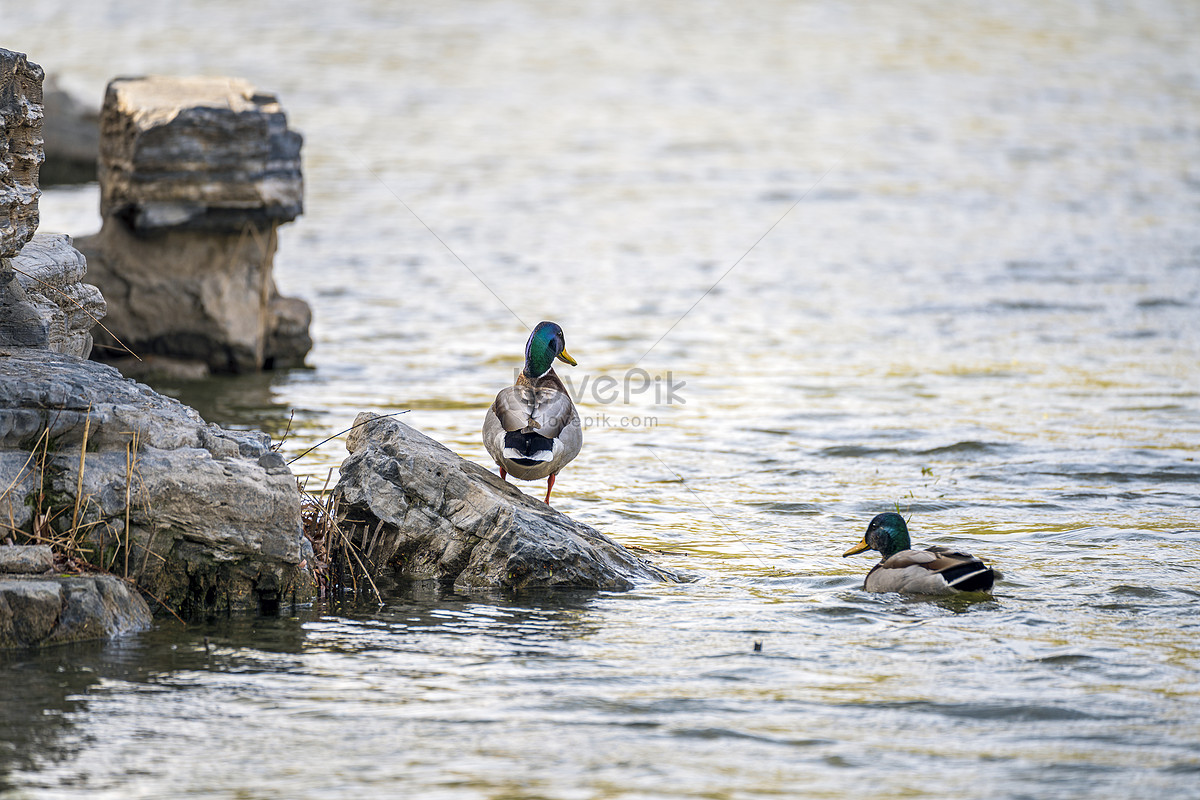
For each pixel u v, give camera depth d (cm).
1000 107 6212
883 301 2714
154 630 916
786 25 9000
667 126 5800
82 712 761
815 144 5356
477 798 666
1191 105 6209
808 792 677
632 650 896
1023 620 966
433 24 8788
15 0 9069
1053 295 2744
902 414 1797
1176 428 1692
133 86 1975
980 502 1361
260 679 825
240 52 7494
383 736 739
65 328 1136
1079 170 4659
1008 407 1831
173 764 698
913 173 4662
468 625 952
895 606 1006
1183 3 9688
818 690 817
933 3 9756
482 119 5894
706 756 719
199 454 977
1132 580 1073
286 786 677
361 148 5091
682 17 9262
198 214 1916
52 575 898
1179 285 2828
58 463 941
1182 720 769
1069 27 8781
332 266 3067
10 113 1029
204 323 1984
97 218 3369
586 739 740
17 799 654
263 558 981
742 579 1094
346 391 1902
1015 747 732
